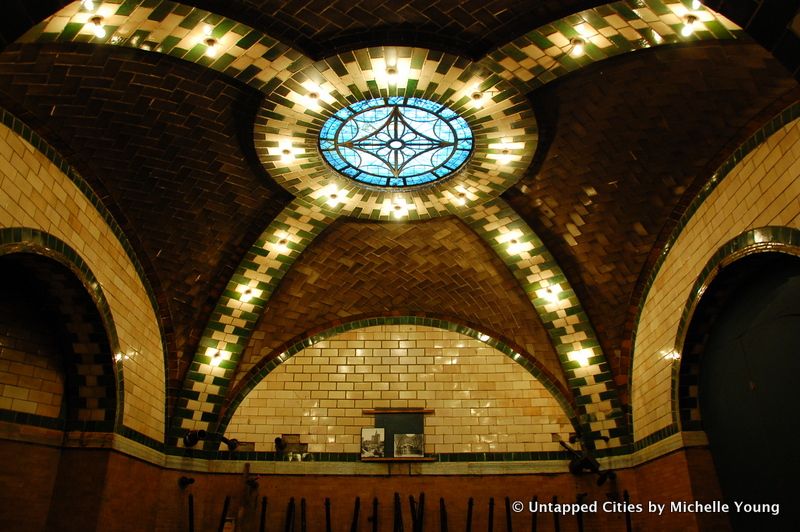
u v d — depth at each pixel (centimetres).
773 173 744
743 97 781
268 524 1138
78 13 646
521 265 1177
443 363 1273
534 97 862
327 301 1270
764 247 752
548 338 1227
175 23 696
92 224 929
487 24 739
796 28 494
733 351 870
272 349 1274
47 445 905
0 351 875
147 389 1062
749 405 834
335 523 1140
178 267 1103
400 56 775
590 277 1147
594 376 1188
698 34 698
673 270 992
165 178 968
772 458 788
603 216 1049
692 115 841
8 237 736
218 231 1090
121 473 955
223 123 898
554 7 706
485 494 1159
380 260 1219
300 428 1216
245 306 1198
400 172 1012
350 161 991
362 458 1188
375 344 1291
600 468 1146
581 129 920
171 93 833
